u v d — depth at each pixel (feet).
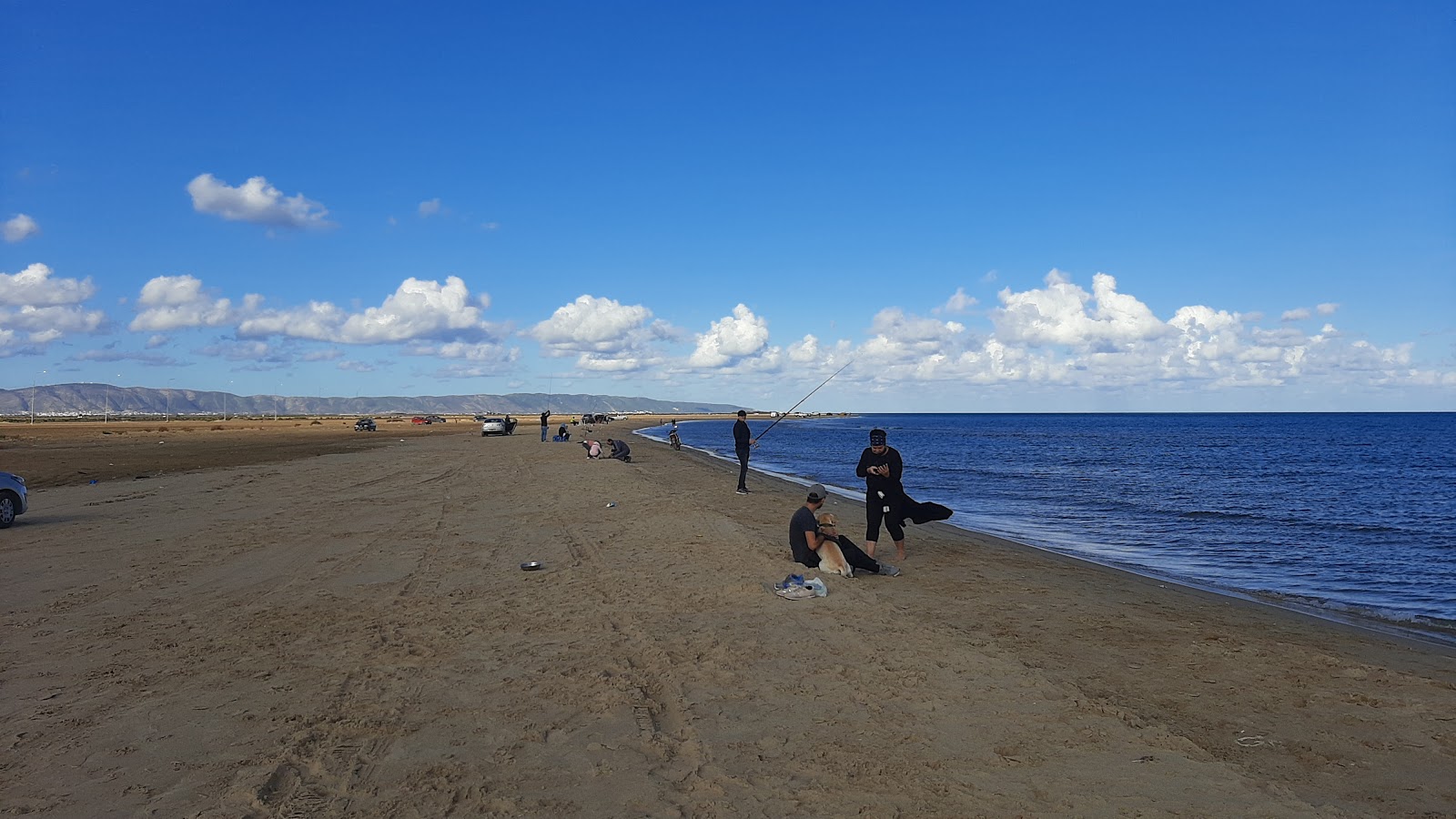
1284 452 169.37
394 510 53.26
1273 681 19.77
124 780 13.85
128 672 19.98
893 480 36.83
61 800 13.12
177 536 42.50
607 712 16.97
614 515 48.83
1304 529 57.67
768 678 18.98
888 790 13.26
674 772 14.02
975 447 199.93
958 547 43.42
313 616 25.40
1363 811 12.91
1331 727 16.66
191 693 18.38
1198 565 43.04
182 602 27.63
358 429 277.03
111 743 15.47
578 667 19.99
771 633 22.79
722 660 20.38
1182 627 25.67
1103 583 33.96
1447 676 21.38
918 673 19.20
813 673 19.30
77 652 21.77
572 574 31.60
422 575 31.76
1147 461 139.23
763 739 15.42
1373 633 27.40
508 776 13.91
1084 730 15.81
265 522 47.52
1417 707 17.85
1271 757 15.11
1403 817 12.69
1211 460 144.56
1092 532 55.57
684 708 17.07
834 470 119.24
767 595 27.45
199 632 23.68
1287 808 12.64
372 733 15.89
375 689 18.52
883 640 22.07
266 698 17.97
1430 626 29.25
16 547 39.86
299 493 64.64
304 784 13.62
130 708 17.43
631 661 20.49
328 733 15.89
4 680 19.48
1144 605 29.53
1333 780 14.12
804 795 13.08
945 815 12.40
